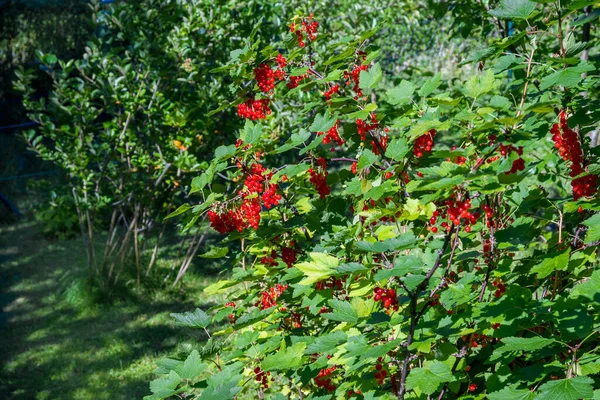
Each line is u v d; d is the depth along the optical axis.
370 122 2.83
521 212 2.87
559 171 3.27
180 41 7.05
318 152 3.08
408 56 13.81
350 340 2.33
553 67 2.52
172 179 7.43
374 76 2.69
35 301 7.61
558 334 2.52
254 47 2.99
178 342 6.43
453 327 2.38
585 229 2.78
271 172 2.87
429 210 2.52
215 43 7.39
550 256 2.44
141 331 6.73
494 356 2.42
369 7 9.72
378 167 2.93
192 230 9.44
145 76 7.00
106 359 6.21
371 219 2.52
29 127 12.37
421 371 2.27
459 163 2.37
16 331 6.91
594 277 2.33
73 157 7.09
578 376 2.07
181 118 6.97
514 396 2.19
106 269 7.87
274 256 3.25
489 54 2.52
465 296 2.44
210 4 7.28
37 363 6.21
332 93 3.07
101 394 5.60
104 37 7.34
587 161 2.70
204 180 2.72
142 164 7.25
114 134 7.13
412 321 2.27
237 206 2.82
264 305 3.22
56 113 6.98
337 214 3.15
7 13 12.47
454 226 2.34
